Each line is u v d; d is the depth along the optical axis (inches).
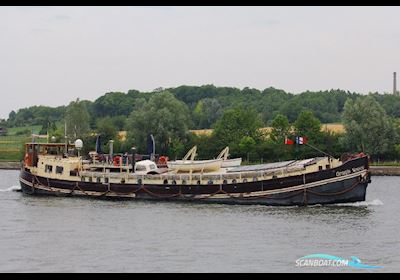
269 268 2285.9
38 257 2417.6
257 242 2669.8
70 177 4156.0
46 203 3855.8
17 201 3966.5
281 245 2620.6
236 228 2972.4
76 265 2311.8
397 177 6392.7
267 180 3703.3
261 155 7126.0
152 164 4035.4
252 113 7829.7
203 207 3644.2
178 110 7485.2
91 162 4269.2
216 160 3993.6
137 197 3949.3
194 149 4200.3
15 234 2842.0
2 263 2336.4
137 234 2829.7
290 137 7293.3
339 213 3427.7
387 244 2662.4
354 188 3646.7
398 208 3659.0
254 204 3735.2
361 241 2714.1
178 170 3981.3
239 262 2356.1
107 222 3139.8
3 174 7096.5
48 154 4456.2
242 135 7519.7
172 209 3567.9
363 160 3646.7
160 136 7283.5
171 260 2378.2
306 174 3654.0
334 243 2667.3
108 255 2445.9
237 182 3762.3
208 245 2613.2
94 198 4065.0
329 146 7076.8
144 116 7342.5
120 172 4062.5
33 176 4279.0
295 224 3083.2
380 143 7032.5
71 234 2837.1
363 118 7012.8
